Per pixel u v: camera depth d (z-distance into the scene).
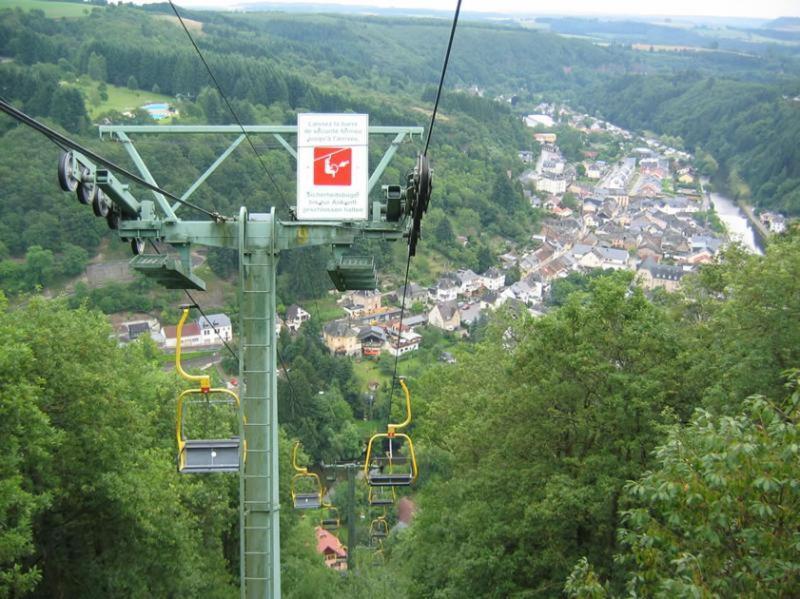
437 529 26.86
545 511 18.67
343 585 28.58
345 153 11.88
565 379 21.06
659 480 10.12
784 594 9.13
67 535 19.73
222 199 103.25
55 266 97.25
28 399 15.62
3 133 102.06
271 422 10.67
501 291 142.75
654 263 152.88
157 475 20.00
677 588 9.02
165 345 99.44
